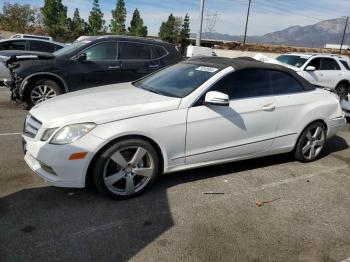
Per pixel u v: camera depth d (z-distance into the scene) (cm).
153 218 385
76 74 817
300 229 384
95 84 838
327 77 1316
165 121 421
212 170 519
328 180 517
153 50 893
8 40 1267
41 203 400
